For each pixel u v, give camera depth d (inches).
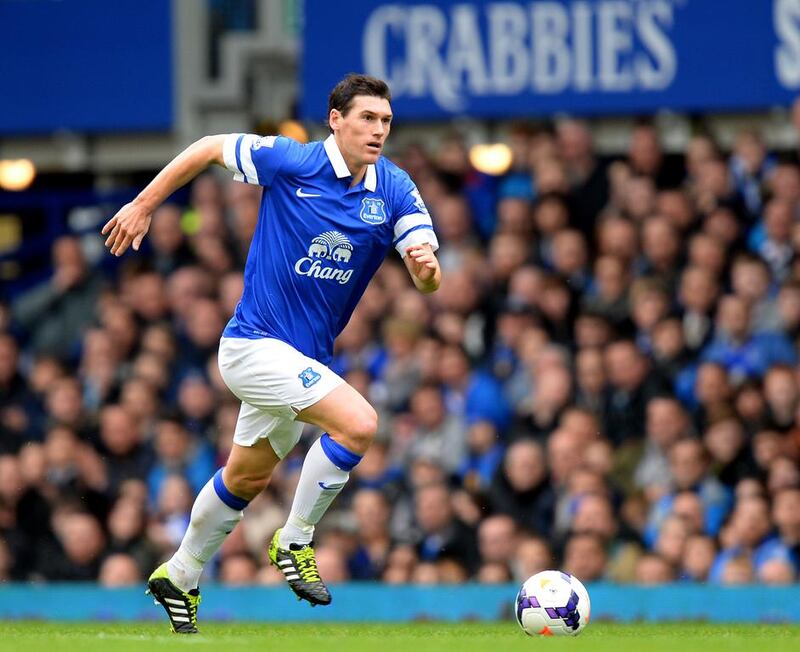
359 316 1605.6
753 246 1535.4
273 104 1833.2
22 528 1574.8
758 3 1553.9
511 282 1577.3
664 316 1509.6
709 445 1408.7
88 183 1978.3
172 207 1756.9
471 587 1323.8
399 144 1743.4
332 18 1640.0
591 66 1587.1
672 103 1572.3
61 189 1969.7
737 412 1421.0
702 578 1349.7
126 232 816.9
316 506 824.9
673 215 1551.4
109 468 1593.3
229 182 1768.0
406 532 1450.5
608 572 1380.4
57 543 1562.5
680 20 1569.9
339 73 1638.8
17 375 1723.7
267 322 824.3
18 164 1872.5
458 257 1633.9
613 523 1398.9
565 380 1472.7
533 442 1453.0
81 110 1739.7
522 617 890.7
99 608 1396.4
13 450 1676.9
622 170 1601.9
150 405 1610.5
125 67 1731.1
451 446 1496.1
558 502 1416.1
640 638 844.0
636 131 1605.6
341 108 816.3
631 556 1386.6
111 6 1731.1
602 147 1700.3
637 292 1533.0
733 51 1561.3
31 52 1747.0
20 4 1747.0
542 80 1596.9
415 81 1625.2
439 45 1617.9
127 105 1731.1
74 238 1838.1
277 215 826.2
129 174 1884.8
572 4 1585.9
